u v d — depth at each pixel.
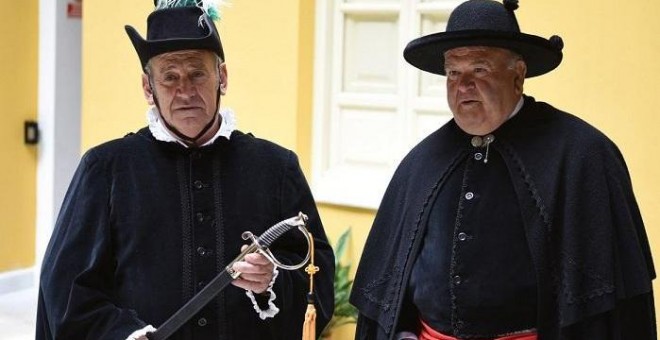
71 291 4.31
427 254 4.32
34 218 10.80
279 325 4.51
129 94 8.70
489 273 4.12
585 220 4.04
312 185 7.83
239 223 4.47
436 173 4.39
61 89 10.57
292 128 7.77
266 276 4.21
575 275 3.99
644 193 6.23
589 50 6.37
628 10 6.21
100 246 4.39
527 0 6.59
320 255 4.66
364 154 7.71
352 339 7.57
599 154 4.11
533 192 4.11
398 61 7.51
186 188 4.46
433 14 7.32
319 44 7.79
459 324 4.18
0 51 10.34
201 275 4.38
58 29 10.46
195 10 4.38
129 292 4.36
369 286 4.56
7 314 10.05
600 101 6.35
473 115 4.18
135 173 4.47
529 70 4.44
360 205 7.53
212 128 4.52
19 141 10.62
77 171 4.57
